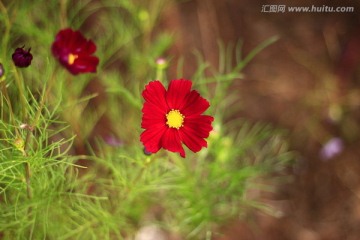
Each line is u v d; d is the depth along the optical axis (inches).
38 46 38.2
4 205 34.1
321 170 42.5
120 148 37.1
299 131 43.1
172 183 37.3
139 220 38.8
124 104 40.6
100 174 38.1
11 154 30.5
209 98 40.2
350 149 42.9
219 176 37.1
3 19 35.8
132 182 34.1
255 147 42.2
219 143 36.7
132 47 42.2
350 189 42.1
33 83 36.4
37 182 31.0
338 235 41.0
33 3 39.1
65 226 33.7
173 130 27.2
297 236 40.8
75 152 38.5
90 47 29.4
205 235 39.5
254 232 40.6
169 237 39.4
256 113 43.2
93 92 40.9
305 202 41.8
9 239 34.0
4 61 30.2
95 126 40.6
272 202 41.6
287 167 42.4
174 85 27.1
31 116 28.9
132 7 40.7
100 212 34.1
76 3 41.8
